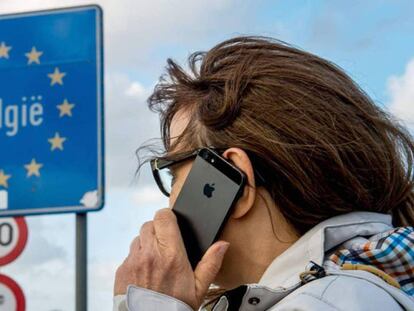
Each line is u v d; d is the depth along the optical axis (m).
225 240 1.31
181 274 1.25
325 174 1.25
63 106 3.73
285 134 1.26
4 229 3.75
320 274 1.14
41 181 3.70
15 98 3.77
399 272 1.19
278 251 1.28
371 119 1.30
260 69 1.32
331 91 1.29
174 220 1.31
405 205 1.35
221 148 1.32
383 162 1.29
